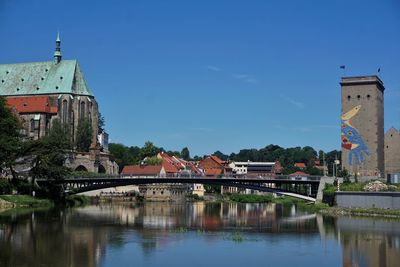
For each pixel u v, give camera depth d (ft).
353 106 583.99
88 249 257.96
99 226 360.07
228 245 275.59
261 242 286.87
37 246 264.31
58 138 598.34
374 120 577.84
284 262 230.48
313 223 386.32
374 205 464.65
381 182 501.56
